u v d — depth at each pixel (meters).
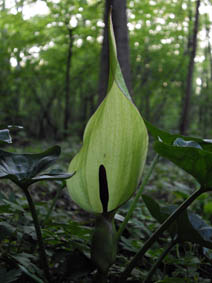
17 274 0.33
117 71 0.37
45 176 0.33
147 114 3.68
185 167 0.34
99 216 0.36
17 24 2.13
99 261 0.34
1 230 0.35
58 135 3.60
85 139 0.38
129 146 0.37
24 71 2.63
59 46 2.62
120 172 0.37
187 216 0.36
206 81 4.11
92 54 3.00
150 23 2.43
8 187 0.81
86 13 2.11
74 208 0.83
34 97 3.63
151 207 0.40
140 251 0.36
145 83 3.21
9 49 2.30
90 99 3.88
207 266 0.54
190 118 4.70
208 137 3.81
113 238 0.35
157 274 0.45
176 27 2.63
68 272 0.36
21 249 0.43
